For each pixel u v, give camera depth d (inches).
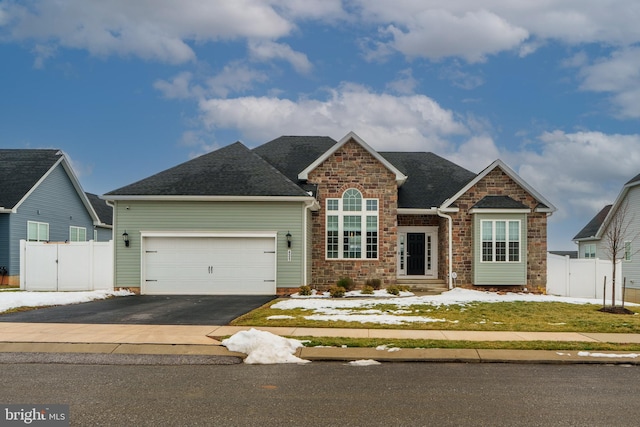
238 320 549.6
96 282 915.4
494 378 347.6
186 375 349.1
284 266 844.6
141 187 855.1
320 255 930.1
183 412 264.5
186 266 847.1
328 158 942.4
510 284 935.7
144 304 705.0
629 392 313.3
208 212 848.3
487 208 931.3
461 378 346.6
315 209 908.0
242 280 845.2
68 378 338.0
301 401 286.2
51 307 665.0
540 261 957.2
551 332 504.7
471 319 573.6
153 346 430.3
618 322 563.2
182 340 450.3
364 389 314.3
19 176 1185.4
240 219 847.7
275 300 749.3
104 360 391.9
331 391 309.0
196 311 631.8
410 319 565.6
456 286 956.0
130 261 848.3
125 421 250.1
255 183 866.8
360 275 928.3
